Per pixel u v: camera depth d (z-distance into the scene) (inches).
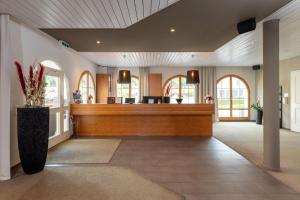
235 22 168.2
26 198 109.3
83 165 158.6
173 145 218.2
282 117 342.3
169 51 275.6
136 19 141.4
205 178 134.8
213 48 257.8
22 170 147.2
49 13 132.0
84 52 281.7
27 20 144.6
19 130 138.0
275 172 145.9
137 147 209.9
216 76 428.8
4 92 132.6
